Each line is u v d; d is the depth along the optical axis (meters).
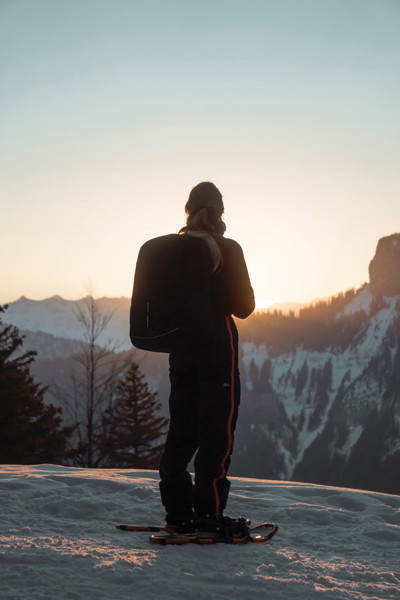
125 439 33.03
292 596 2.11
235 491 4.58
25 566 2.26
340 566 2.56
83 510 3.60
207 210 2.97
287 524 3.57
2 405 29.77
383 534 3.34
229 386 2.86
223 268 2.86
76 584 2.08
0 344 31.95
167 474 2.99
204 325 2.75
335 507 4.24
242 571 2.40
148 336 2.73
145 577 2.18
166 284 2.74
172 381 3.03
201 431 2.89
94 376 25.95
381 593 2.22
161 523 3.38
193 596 2.03
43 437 30.36
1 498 3.77
